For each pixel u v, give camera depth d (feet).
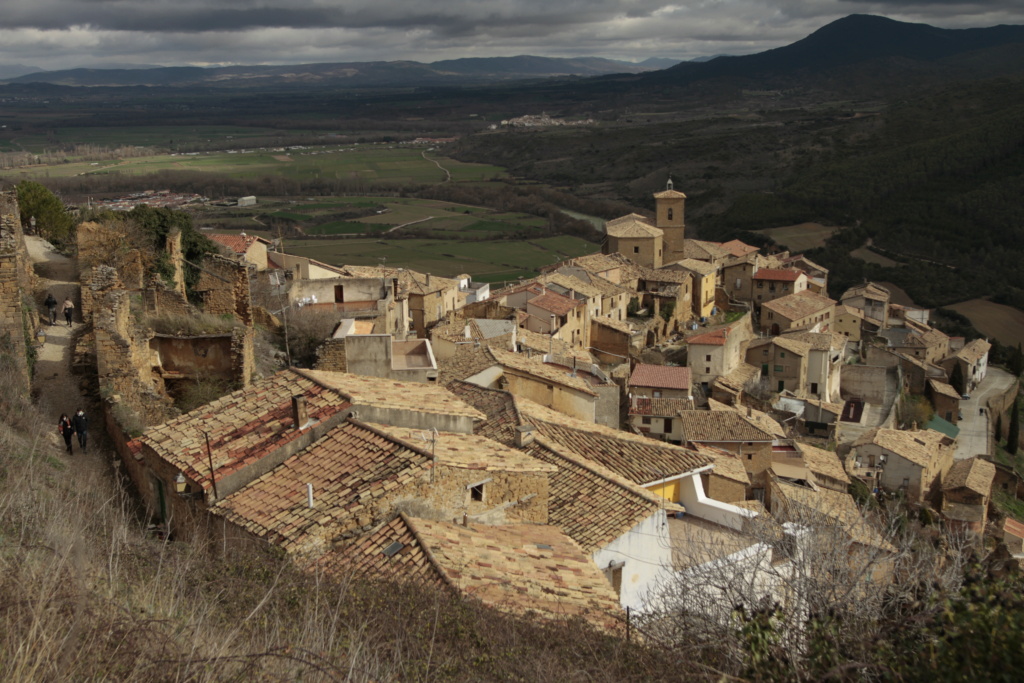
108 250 134.92
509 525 68.80
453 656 45.57
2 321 99.50
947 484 231.71
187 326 117.19
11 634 34.99
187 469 67.21
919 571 46.91
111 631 37.35
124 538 51.16
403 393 81.61
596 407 141.49
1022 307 499.10
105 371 99.55
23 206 179.11
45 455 80.02
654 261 374.22
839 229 604.90
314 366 107.96
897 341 407.85
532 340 213.46
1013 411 347.15
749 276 392.27
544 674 44.80
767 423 214.28
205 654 38.37
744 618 44.04
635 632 52.29
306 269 215.92
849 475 198.59
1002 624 35.68
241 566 52.44
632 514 72.74
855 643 41.01
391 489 62.03
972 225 571.28
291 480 65.87
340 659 41.47
